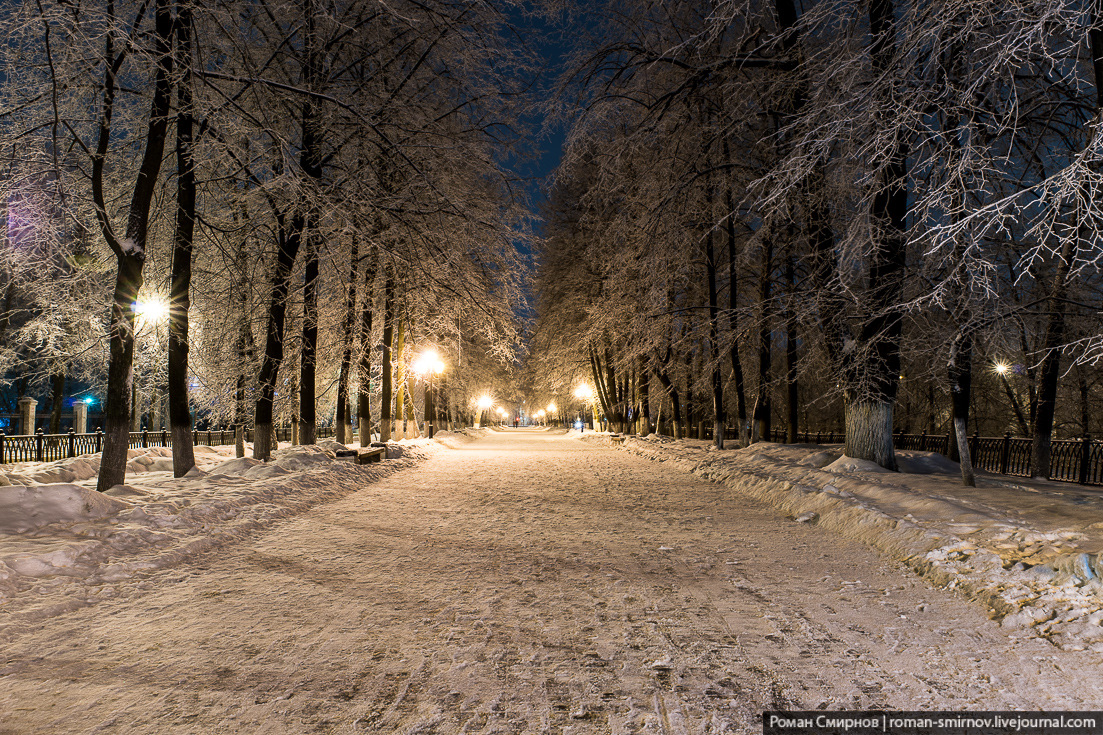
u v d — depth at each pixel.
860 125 6.97
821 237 13.89
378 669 3.95
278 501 10.24
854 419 13.45
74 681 3.75
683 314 20.94
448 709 3.40
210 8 11.15
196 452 18.44
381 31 14.67
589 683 3.75
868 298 12.00
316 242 14.75
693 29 14.52
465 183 16.23
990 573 5.62
